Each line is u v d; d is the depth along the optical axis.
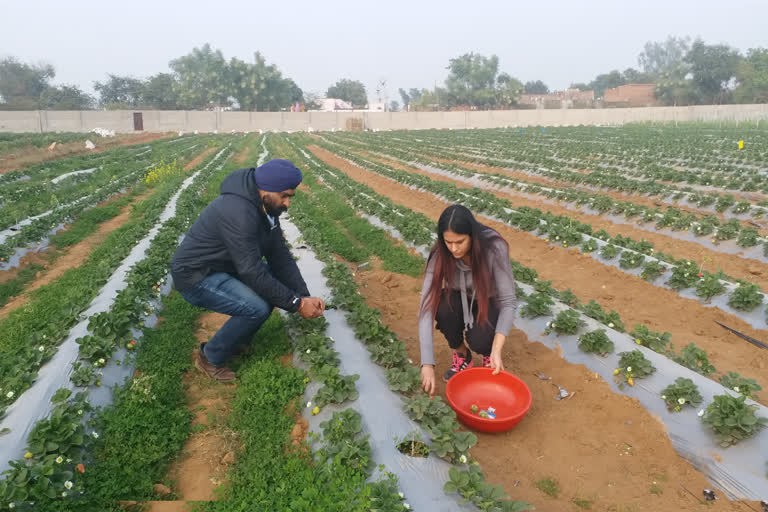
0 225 10.43
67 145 30.45
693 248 9.49
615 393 4.65
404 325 6.32
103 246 9.68
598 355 5.13
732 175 16.11
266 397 4.50
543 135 40.00
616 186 15.23
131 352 5.16
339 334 5.38
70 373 4.47
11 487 3.09
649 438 4.10
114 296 6.31
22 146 30.12
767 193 13.55
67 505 3.20
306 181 18.50
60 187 16.83
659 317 6.69
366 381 4.52
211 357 4.91
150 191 16.80
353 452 3.45
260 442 4.00
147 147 34.25
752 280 7.86
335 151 30.16
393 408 4.14
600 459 3.91
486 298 4.13
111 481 3.50
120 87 95.19
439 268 4.16
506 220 11.26
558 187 15.74
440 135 45.84
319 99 113.31
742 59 73.50
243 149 35.03
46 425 3.56
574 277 8.15
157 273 7.01
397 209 12.31
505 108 89.69
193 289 4.60
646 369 4.66
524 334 5.87
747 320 6.42
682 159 21.12
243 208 4.29
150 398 4.40
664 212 12.03
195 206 13.02
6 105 75.81
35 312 6.66
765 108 56.34
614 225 11.47
